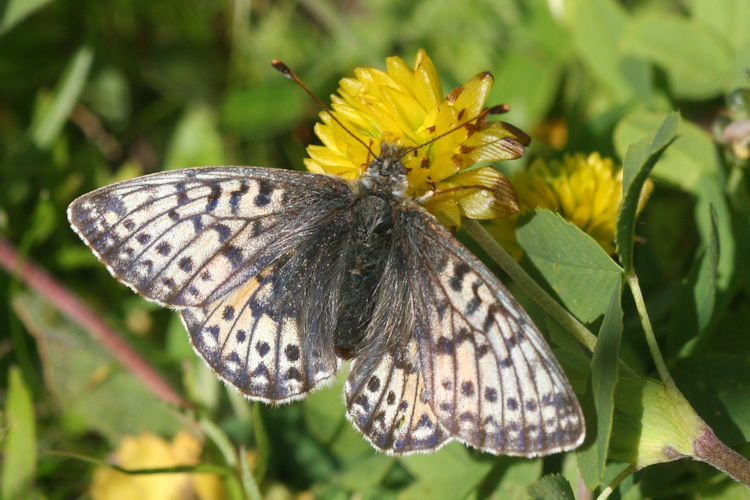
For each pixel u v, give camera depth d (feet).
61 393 0.82
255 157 0.87
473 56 0.87
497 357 0.71
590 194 0.76
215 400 0.82
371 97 0.73
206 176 0.73
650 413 0.71
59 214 0.85
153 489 0.80
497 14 0.87
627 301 0.78
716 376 0.74
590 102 0.85
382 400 0.72
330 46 0.88
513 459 0.76
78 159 0.86
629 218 0.71
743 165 0.77
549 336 0.74
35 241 0.84
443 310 0.71
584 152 0.81
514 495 0.75
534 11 0.86
